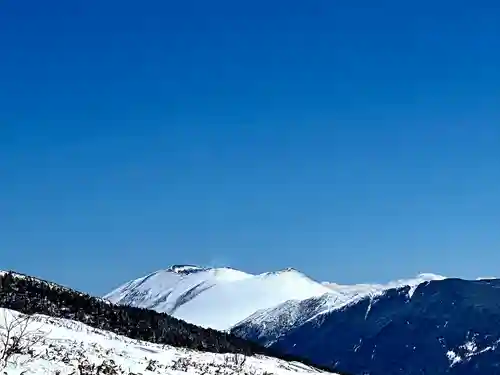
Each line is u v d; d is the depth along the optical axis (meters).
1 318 47.94
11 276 89.56
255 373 59.25
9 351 30.31
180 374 43.78
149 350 61.56
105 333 68.31
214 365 58.31
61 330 53.72
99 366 33.94
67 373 30.34
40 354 33.91
